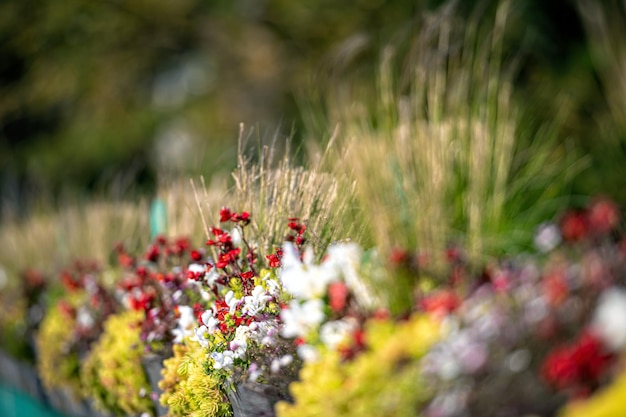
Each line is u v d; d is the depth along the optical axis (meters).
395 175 4.23
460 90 4.97
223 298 4.43
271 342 3.88
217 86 16.89
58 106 18.36
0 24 16.28
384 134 4.61
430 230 3.87
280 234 4.73
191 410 4.46
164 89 18.19
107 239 7.75
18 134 19.72
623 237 3.80
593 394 2.78
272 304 4.05
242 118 16.12
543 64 9.48
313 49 14.30
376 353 3.15
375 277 3.64
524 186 4.69
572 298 2.94
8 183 18.23
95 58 16.67
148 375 5.21
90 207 8.89
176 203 6.32
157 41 16.75
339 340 3.34
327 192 4.71
